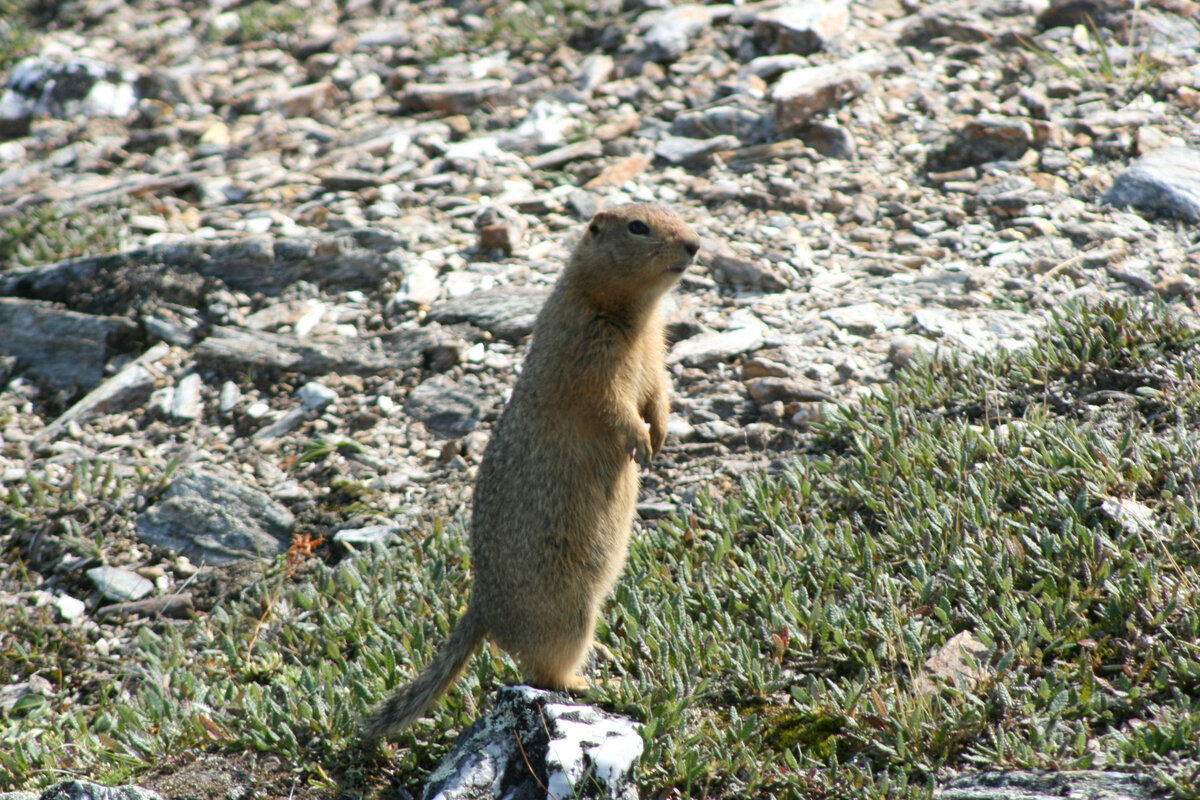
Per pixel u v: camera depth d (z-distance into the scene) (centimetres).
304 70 4500
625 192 3375
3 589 2352
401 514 2395
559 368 1644
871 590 1756
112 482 2581
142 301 3106
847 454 2241
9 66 4666
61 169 4012
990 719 1466
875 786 1387
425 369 2811
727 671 1666
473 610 1730
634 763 1471
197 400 2830
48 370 2994
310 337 2962
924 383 2328
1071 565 1680
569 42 4319
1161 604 1554
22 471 2636
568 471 1644
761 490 2086
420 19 4694
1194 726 1329
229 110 4338
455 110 4006
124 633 2241
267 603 2159
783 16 3925
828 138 3434
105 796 1504
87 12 5191
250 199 3631
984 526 1814
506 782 1468
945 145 3338
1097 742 1371
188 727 1758
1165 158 3022
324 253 3184
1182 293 2533
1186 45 3606
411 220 3362
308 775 1648
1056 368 2261
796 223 3133
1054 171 3134
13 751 1791
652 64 4009
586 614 1688
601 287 1653
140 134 4147
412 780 1628
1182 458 1836
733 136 3569
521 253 3184
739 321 2758
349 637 1992
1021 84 3544
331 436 2647
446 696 1741
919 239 2994
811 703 1556
